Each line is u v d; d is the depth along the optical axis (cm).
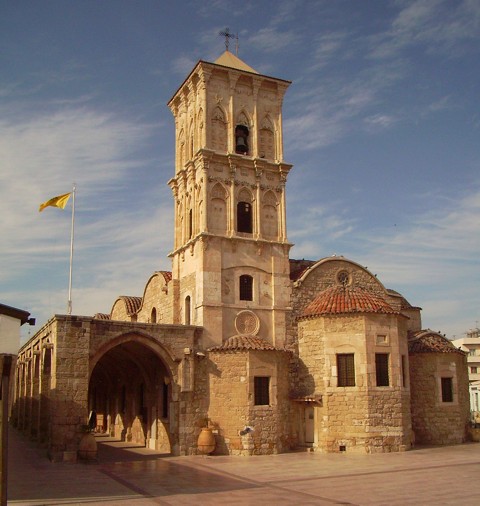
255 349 3844
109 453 3962
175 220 4675
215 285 4084
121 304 5847
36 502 2134
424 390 4350
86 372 3534
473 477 2669
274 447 3769
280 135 4588
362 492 2308
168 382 3975
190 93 4659
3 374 1909
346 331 3869
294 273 4578
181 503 2106
